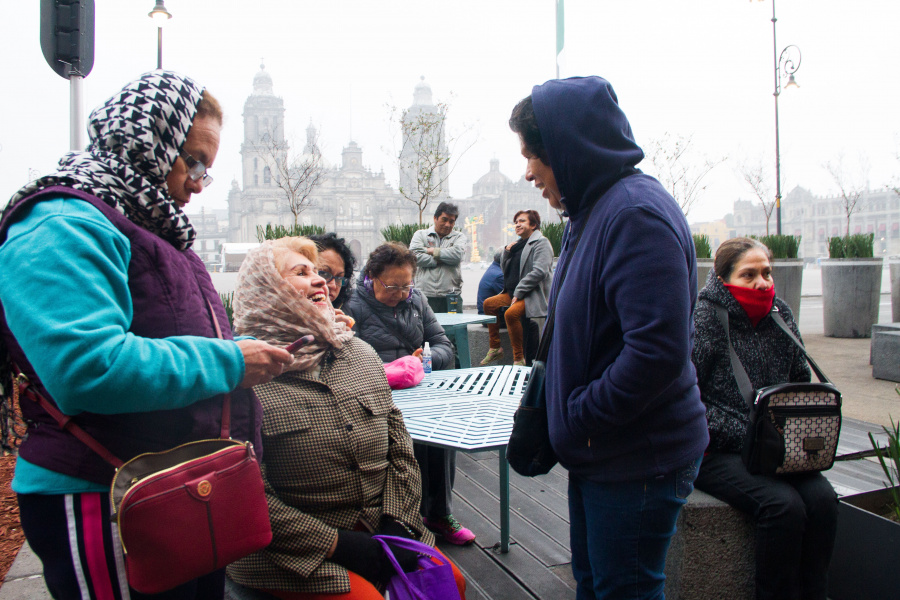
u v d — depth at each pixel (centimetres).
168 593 116
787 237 918
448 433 202
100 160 115
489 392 268
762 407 195
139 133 117
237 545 112
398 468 188
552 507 296
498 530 272
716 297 222
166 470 106
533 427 155
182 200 132
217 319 129
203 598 134
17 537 254
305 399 172
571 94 141
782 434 192
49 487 107
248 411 133
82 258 102
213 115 132
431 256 627
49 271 100
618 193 136
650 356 124
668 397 138
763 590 195
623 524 141
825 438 193
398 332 318
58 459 107
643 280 126
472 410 235
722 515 201
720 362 219
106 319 102
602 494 143
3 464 330
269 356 121
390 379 277
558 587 224
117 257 108
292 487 170
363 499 177
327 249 263
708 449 212
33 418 110
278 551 159
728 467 203
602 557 145
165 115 120
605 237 134
